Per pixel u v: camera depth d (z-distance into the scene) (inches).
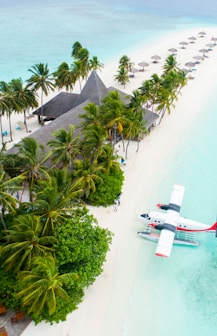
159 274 1430.9
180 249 1555.1
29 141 1448.1
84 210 1365.7
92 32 5487.2
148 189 1940.2
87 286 1261.1
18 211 1341.0
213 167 2185.0
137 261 1480.1
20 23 5861.2
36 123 2632.9
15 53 4315.9
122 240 1574.8
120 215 1724.9
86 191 1624.0
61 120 2130.9
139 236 1601.9
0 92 2172.7
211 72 3895.2
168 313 1282.0
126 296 1330.0
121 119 1852.9
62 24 5925.2
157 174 2084.2
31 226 1152.8
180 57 4350.4
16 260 1149.7
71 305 1191.6
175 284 1392.7
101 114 1857.8
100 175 1745.8
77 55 3218.5
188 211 1798.7
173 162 2217.0
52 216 1240.2
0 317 1201.4
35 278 1062.4
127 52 4532.5
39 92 3186.5
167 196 1892.2
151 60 4222.4
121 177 1835.6
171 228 1539.1
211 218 1755.7
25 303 1063.0
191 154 2321.6
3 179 1254.3
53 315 1144.2
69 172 1765.5
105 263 1459.2
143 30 5748.0
